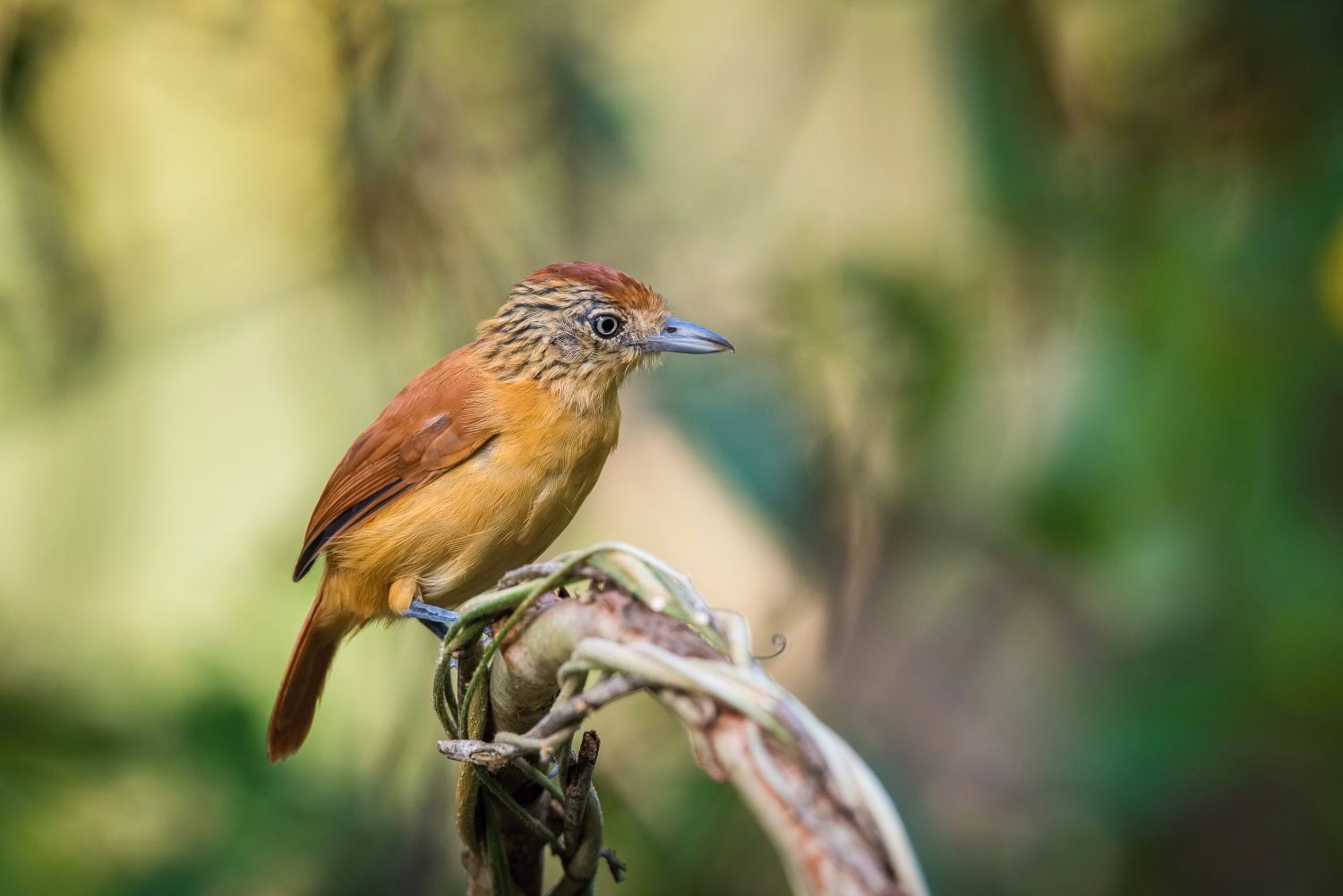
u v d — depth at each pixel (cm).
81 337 1157
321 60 1126
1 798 951
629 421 1208
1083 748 851
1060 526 832
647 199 1220
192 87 1181
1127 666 845
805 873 334
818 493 977
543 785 473
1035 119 957
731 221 1224
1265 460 796
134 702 1008
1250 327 804
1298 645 781
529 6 1164
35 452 1191
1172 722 805
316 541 899
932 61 1118
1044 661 976
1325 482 795
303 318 1270
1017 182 946
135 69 1180
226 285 1234
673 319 927
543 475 870
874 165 1267
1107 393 824
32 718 979
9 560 1173
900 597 991
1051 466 838
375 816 1022
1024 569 954
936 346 941
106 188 1200
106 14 1113
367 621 912
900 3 1198
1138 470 809
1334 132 831
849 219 1226
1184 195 876
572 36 1176
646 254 1196
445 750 436
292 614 1102
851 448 977
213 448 1340
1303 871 876
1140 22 938
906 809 973
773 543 1141
